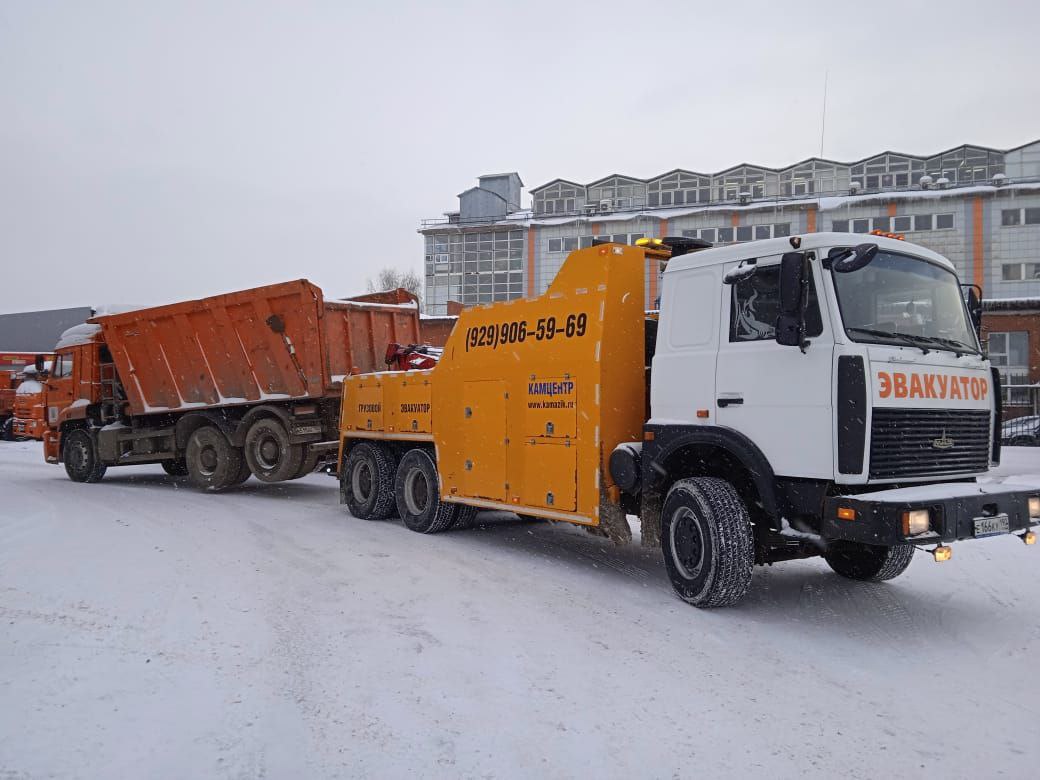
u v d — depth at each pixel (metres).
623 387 6.50
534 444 7.02
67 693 3.97
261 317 11.43
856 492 5.01
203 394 12.55
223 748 3.39
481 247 45.84
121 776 3.13
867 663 4.59
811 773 3.24
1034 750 3.47
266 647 4.72
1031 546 8.07
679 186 43.47
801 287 5.02
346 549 7.81
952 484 5.23
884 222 37.59
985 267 36.34
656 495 6.27
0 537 8.33
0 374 27.81
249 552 7.59
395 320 12.66
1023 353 28.17
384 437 9.41
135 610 5.47
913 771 3.27
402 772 3.20
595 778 3.17
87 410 14.16
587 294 6.59
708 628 5.22
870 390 4.88
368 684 4.14
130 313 13.03
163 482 14.55
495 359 7.56
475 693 4.04
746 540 5.48
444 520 8.64
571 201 45.69
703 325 5.84
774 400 5.27
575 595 6.04
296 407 11.27
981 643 4.98
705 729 3.64
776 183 42.00
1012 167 39.09
